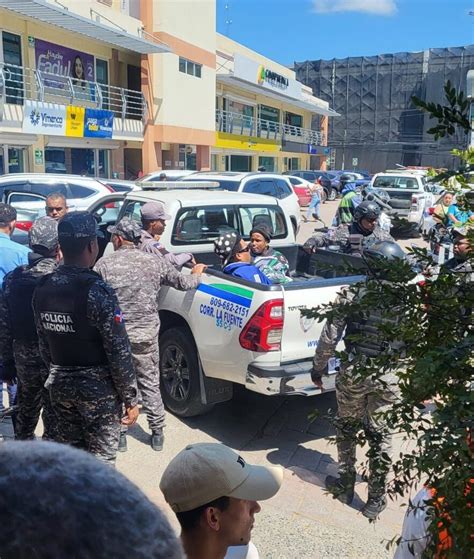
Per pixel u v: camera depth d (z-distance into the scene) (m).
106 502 0.71
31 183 11.26
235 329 4.34
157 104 25.64
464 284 1.62
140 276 4.25
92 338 3.11
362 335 1.79
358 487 4.02
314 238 6.18
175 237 5.59
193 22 27.66
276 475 1.83
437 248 1.82
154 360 4.40
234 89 36.19
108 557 0.67
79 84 22.45
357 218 6.23
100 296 3.06
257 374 4.21
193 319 4.69
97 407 3.17
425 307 1.63
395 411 1.61
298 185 26.73
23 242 10.02
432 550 1.42
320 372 3.77
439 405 1.44
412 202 17.33
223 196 6.02
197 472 1.70
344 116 55.41
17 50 19.52
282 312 4.22
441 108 1.45
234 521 1.75
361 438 1.79
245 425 4.98
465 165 1.51
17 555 0.65
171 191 6.31
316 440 4.74
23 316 3.71
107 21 22.64
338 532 3.49
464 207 1.59
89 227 3.14
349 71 54.66
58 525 0.66
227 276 4.47
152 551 0.70
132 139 24.53
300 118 49.34
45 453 0.76
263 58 38.59
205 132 29.88
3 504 0.67
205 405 4.84
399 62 52.38
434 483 1.36
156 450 4.48
